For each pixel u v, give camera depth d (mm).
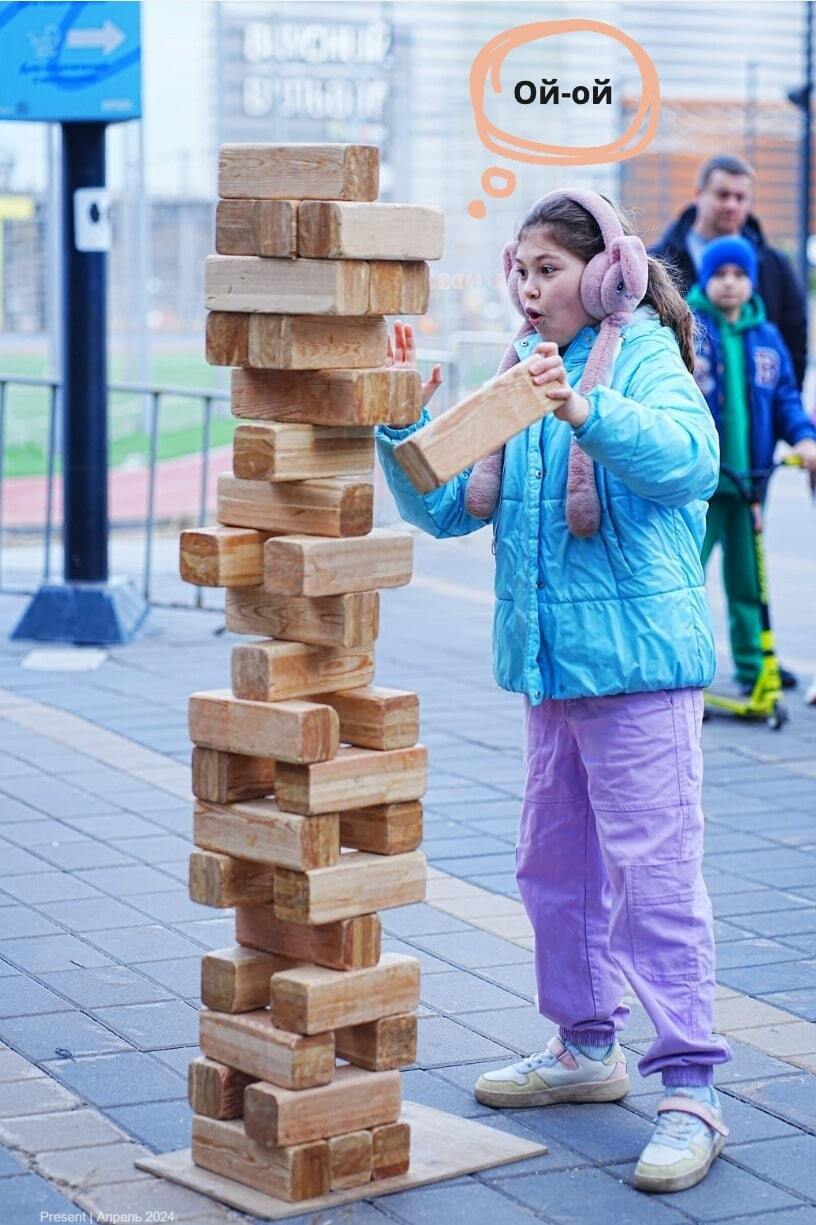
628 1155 3717
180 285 20547
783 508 16688
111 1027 4320
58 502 14680
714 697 8242
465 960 4910
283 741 3293
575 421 3365
